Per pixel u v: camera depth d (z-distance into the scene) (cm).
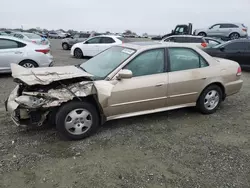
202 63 477
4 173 296
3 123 432
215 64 491
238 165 325
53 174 297
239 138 403
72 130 376
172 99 446
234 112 523
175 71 444
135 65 410
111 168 312
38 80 349
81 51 1453
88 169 308
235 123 464
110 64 423
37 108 348
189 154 349
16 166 310
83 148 358
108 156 339
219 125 452
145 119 467
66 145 365
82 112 376
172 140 389
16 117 368
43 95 350
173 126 441
